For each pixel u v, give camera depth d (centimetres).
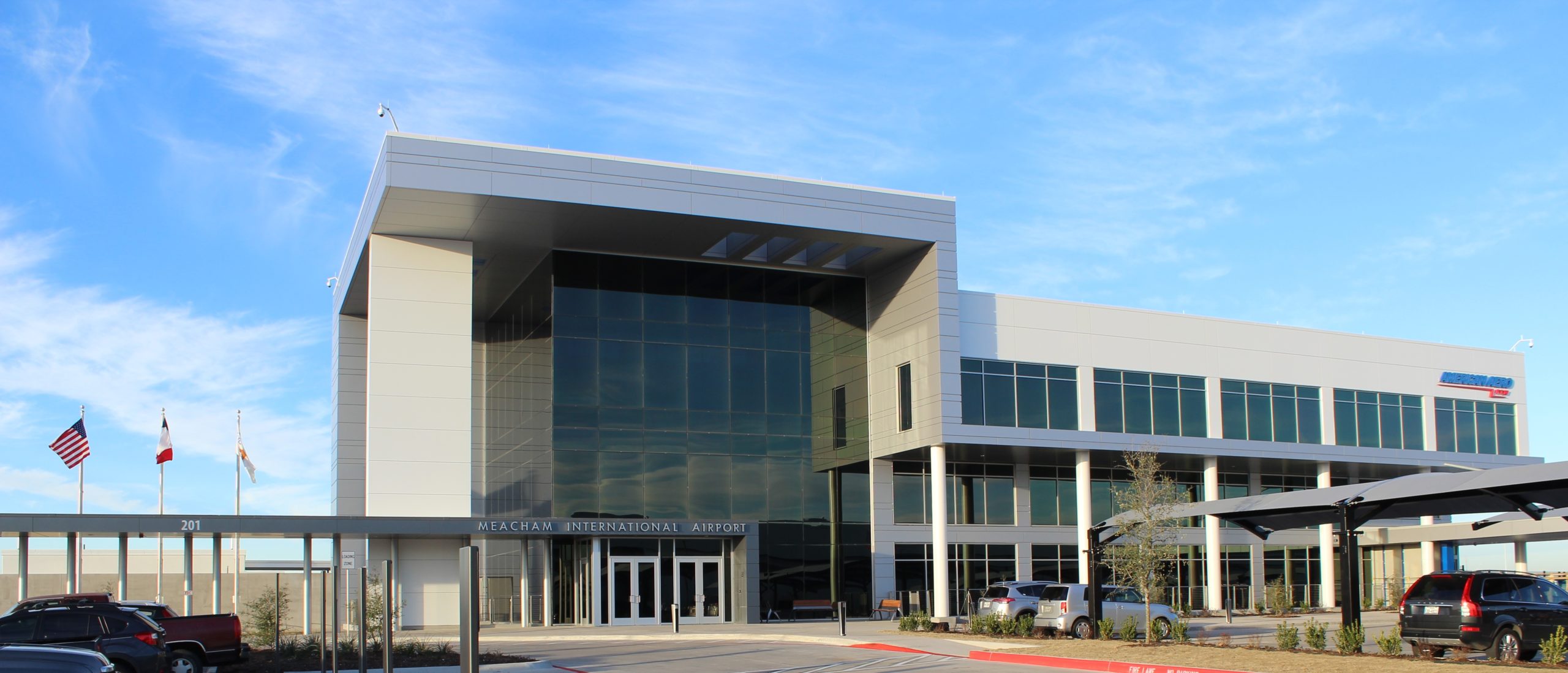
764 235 4441
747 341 4744
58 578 5319
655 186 4131
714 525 4325
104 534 3628
